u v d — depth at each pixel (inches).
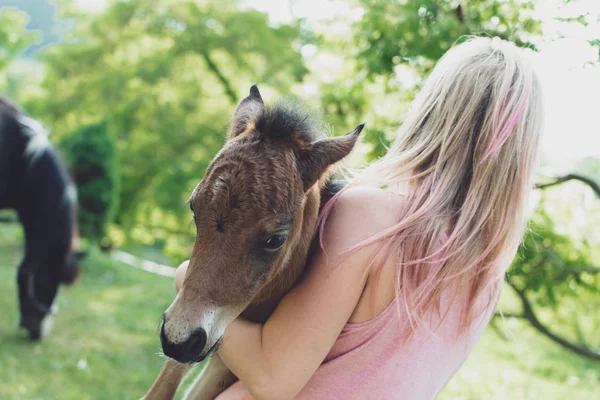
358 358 57.6
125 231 590.6
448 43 141.2
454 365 61.1
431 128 60.0
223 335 59.7
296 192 61.3
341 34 190.5
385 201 58.2
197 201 61.2
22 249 414.3
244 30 537.6
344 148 63.2
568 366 333.4
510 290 182.9
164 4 565.3
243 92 555.8
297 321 57.4
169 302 338.0
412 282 56.2
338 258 57.0
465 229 57.4
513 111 57.9
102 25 578.2
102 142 420.8
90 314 292.7
